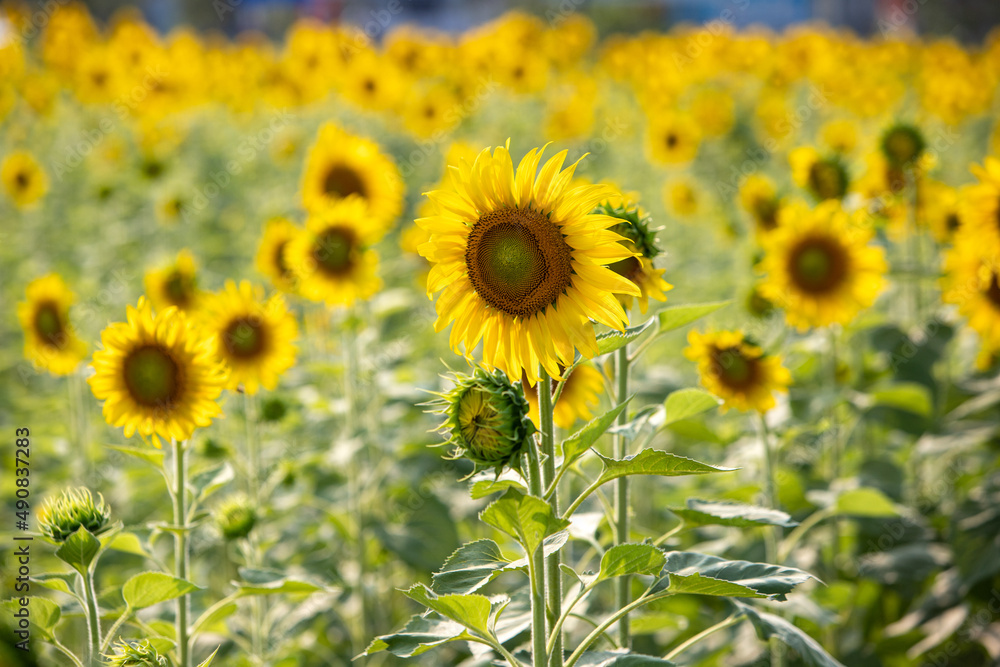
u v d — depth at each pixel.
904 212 5.91
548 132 12.55
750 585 2.52
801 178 5.86
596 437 2.26
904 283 6.52
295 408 6.31
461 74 14.63
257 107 17.09
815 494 4.52
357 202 5.22
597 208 2.81
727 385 4.03
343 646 5.30
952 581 4.82
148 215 11.20
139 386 3.16
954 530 4.65
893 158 5.74
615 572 2.35
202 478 3.53
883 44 17.53
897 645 4.73
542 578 2.38
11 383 7.96
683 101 15.63
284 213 9.44
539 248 2.34
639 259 2.75
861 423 5.93
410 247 7.29
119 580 4.77
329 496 5.32
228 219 11.64
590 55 24.16
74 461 5.94
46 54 14.99
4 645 2.72
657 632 4.63
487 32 16.94
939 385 5.60
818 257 4.75
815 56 16.08
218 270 10.03
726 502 2.94
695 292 8.03
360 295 5.21
